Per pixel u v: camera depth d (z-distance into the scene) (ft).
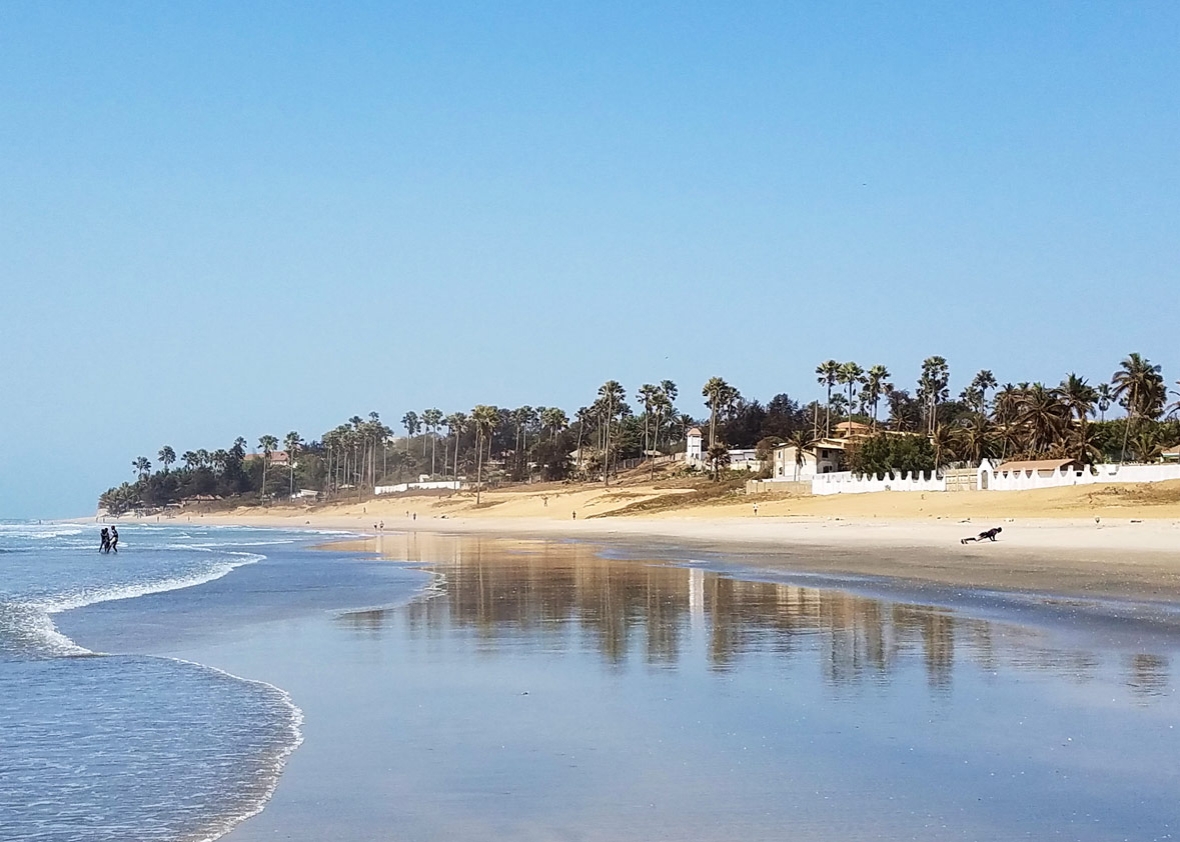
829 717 46.55
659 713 47.98
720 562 165.27
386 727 46.14
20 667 64.03
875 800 34.42
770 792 35.37
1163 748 40.65
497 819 32.83
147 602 109.50
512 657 65.51
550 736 43.83
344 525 593.42
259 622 87.66
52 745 43.70
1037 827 31.68
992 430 470.39
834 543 224.12
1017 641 67.97
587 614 88.89
